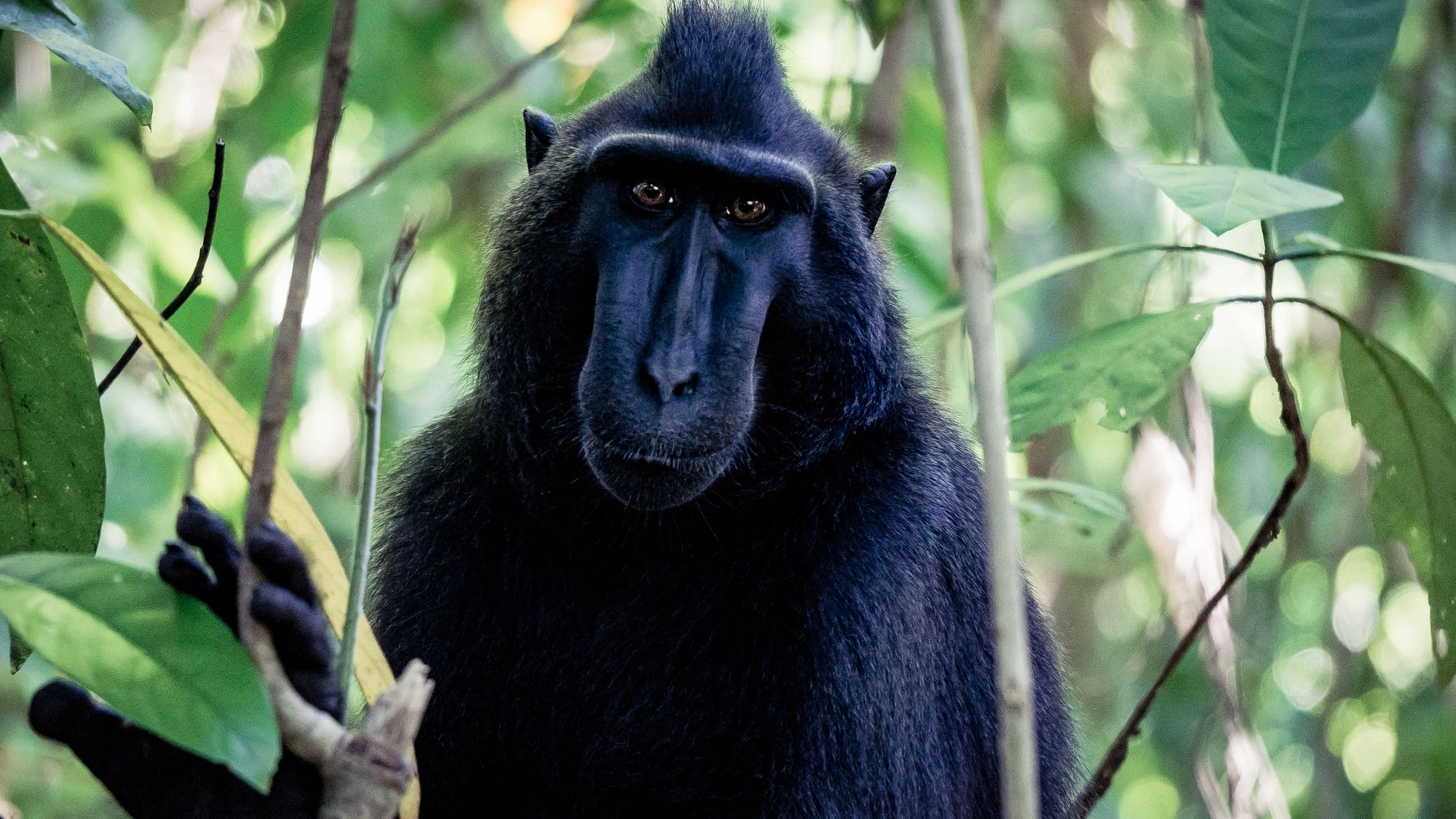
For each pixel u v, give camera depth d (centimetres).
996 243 1761
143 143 1549
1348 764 2177
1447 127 1524
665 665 836
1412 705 1967
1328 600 1619
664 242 796
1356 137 1539
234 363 1491
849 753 785
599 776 845
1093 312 2008
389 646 848
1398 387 796
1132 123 2047
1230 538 1030
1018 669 459
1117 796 2231
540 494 834
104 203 1384
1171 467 1000
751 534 833
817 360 834
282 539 522
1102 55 1962
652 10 1619
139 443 1370
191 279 654
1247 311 1688
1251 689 1647
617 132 823
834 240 844
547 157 871
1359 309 1484
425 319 1978
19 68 1360
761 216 810
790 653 809
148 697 462
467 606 847
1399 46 1720
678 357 761
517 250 848
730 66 832
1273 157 785
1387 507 838
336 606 559
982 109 1334
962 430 979
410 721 499
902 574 826
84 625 471
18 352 621
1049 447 1925
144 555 1347
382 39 1677
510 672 847
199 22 1549
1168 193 621
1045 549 1795
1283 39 775
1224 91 785
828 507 834
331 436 1833
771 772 796
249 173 1686
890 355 864
